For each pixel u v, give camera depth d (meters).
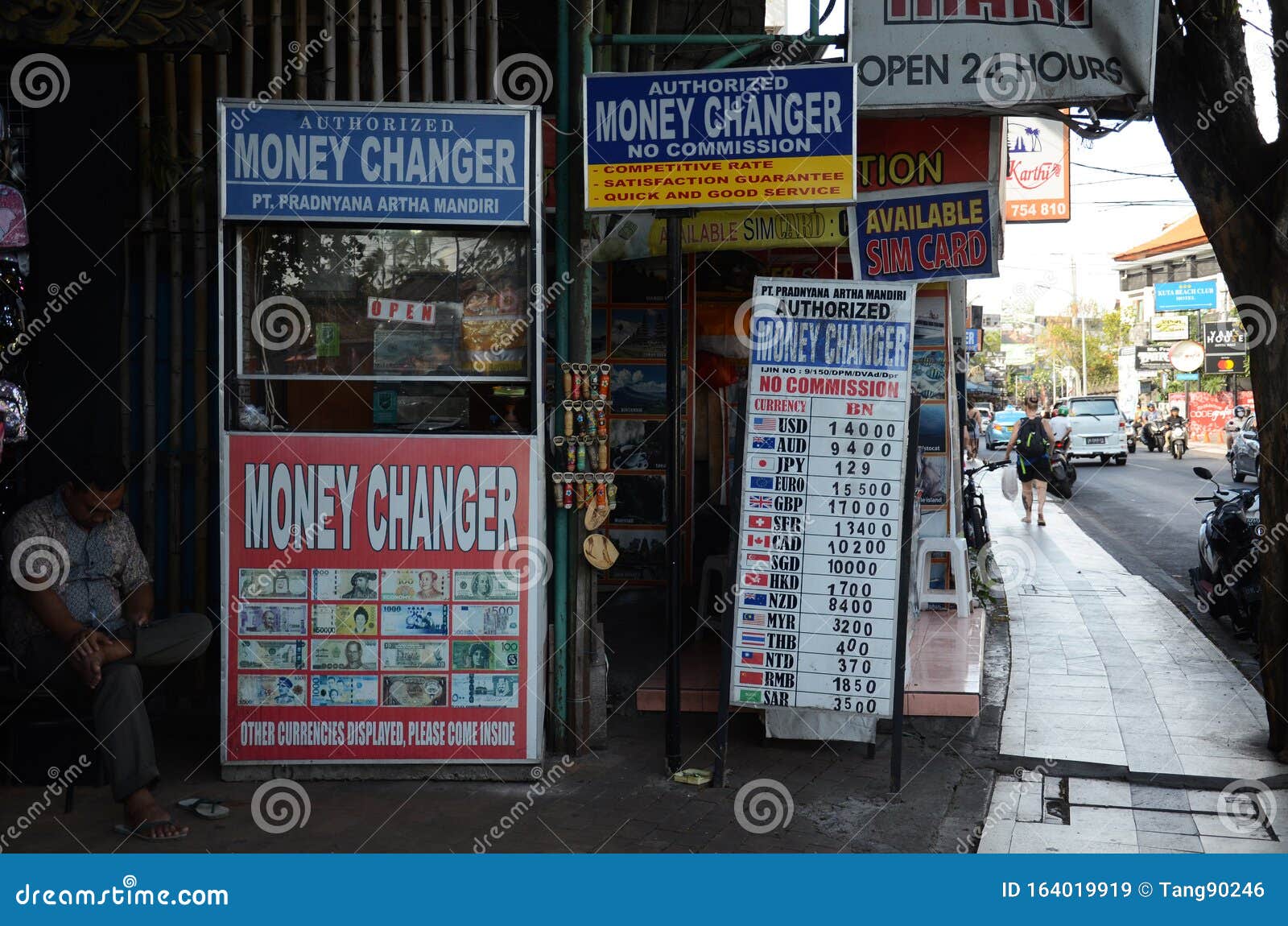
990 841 5.04
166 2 4.93
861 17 6.00
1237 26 6.29
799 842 4.94
